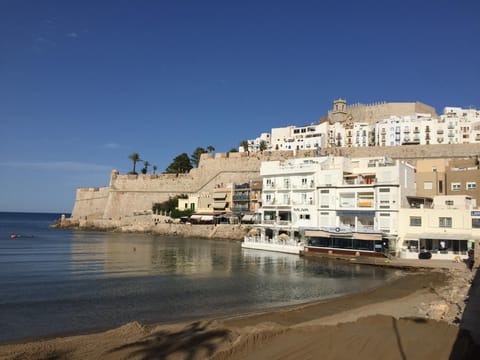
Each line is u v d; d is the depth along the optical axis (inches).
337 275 1851.6
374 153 4387.3
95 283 1632.6
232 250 2940.5
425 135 5831.7
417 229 2340.1
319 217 2810.0
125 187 5989.2
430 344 771.4
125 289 1512.1
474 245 2121.1
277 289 1530.5
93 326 1039.0
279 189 3058.6
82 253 2765.7
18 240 3924.7
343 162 2871.6
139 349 782.5
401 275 1843.0
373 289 1508.4
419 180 2945.4
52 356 762.2
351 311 1159.0
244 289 1525.6
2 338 930.7
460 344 773.3
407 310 1167.0
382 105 7317.9
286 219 3026.6
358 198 2652.6
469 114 6879.9
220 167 5251.0
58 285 1587.1
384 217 2491.4
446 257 2170.3
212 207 4621.1
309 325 957.2
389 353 726.5
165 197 5620.1
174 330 940.0
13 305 1253.1
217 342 825.5
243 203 4313.5
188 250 2967.5
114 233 5059.1
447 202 2532.0
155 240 3959.2
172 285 1594.5
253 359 711.7
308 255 2511.1
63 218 6456.7
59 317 1119.6
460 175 2832.2
